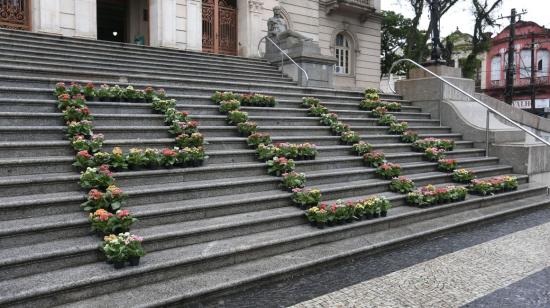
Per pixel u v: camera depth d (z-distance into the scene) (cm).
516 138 1137
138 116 730
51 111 691
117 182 570
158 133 716
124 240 436
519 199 902
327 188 704
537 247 616
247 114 852
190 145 694
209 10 1852
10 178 512
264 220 568
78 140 594
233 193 636
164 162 623
